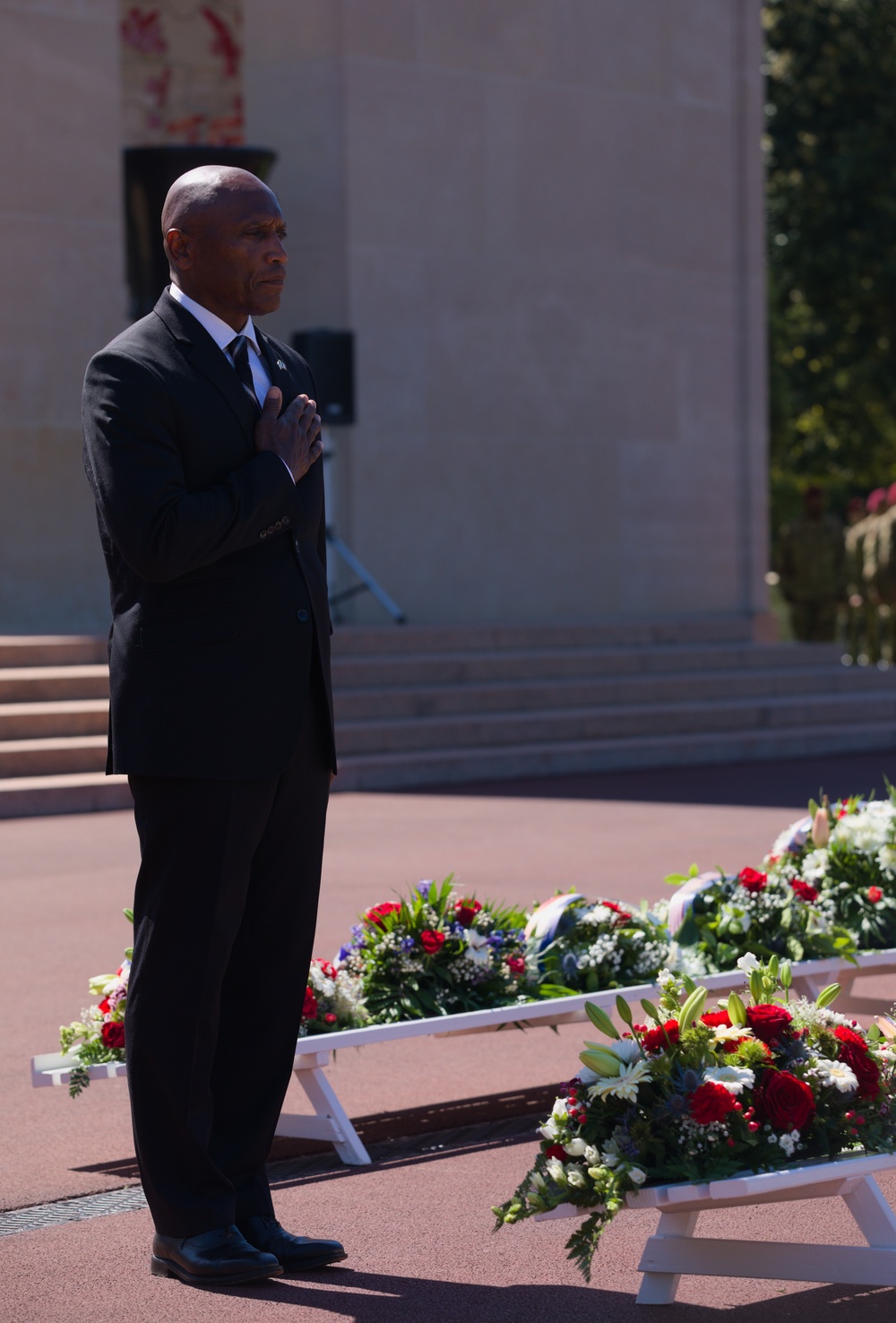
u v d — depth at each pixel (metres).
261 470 3.63
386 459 17.55
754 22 20.03
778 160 28.09
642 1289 3.59
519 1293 3.64
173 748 3.65
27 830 10.92
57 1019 6.14
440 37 17.78
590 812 11.61
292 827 3.87
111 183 16.08
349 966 5.20
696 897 5.73
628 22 19.06
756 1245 3.53
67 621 16.02
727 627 18.08
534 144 18.42
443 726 13.80
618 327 19.11
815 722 16.02
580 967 5.40
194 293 3.78
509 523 18.38
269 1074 3.91
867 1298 3.60
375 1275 3.77
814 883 5.97
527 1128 4.93
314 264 17.42
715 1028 3.61
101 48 16.00
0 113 15.52
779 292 27.28
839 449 29.47
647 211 19.28
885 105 27.47
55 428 15.88
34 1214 4.25
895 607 20.56
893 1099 3.66
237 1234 3.73
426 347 17.75
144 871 3.78
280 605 3.73
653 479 19.42
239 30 18.22
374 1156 4.69
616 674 16.05
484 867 9.25
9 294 15.60
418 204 17.70
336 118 17.27
